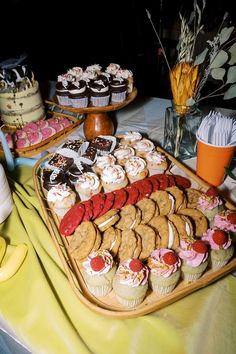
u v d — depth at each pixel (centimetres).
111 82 173
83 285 99
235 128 130
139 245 104
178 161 152
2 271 101
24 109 184
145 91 348
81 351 83
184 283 101
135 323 88
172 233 107
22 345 88
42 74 426
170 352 83
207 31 208
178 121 150
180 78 133
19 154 166
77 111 166
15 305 95
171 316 90
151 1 383
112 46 461
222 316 90
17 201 129
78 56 453
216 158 129
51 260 106
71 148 152
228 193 138
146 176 145
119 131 189
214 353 82
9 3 509
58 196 125
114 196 121
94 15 496
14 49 466
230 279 100
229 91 122
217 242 100
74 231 111
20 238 115
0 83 179
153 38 383
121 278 93
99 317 90
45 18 515
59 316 89
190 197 128
